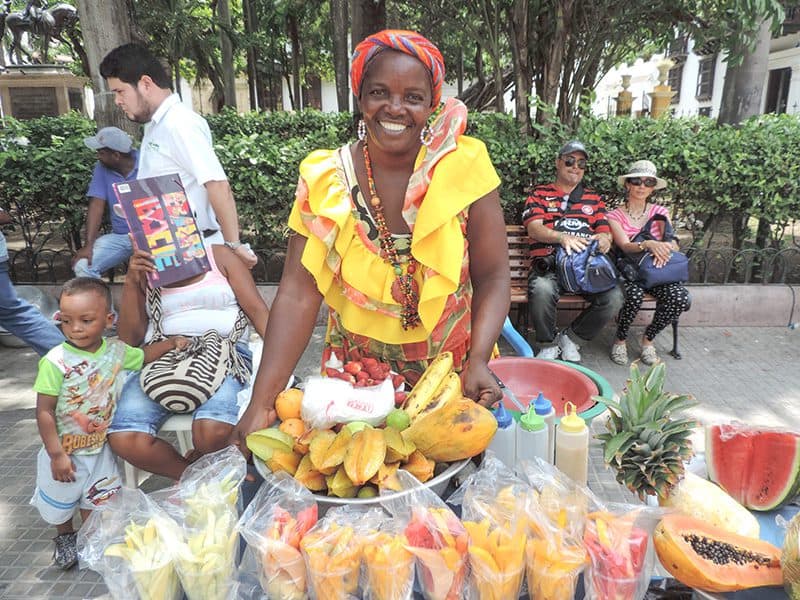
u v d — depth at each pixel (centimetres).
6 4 1323
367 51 155
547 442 182
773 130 548
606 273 457
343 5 1046
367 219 169
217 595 130
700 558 127
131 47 285
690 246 571
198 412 255
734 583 125
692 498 152
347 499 141
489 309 173
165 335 274
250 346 298
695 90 2162
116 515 144
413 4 746
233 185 566
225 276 281
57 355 251
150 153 292
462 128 162
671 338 532
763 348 508
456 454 150
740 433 165
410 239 168
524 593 137
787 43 1648
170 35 1089
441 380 165
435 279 162
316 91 2711
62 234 601
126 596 132
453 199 159
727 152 530
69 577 273
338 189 166
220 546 132
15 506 323
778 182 527
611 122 631
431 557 126
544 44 607
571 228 479
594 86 680
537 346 520
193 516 140
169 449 265
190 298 272
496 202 175
